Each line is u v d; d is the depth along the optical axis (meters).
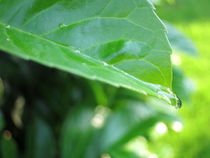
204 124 1.18
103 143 0.51
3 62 0.49
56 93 0.54
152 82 0.19
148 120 0.52
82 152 0.50
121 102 0.53
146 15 0.19
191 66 1.56
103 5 0.19
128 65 0.19
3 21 0.19
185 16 2.05
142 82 0.19
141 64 0.19
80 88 0.54
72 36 0.19
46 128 0.52
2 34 0.19
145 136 0.58
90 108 0.53
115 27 0.19
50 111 0.54
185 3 2.20
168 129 0.52
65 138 0.50
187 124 1.17
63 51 0.19
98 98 0.53
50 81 0.54
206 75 1.49
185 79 0.50
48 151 0.51
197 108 1.25
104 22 0.19
